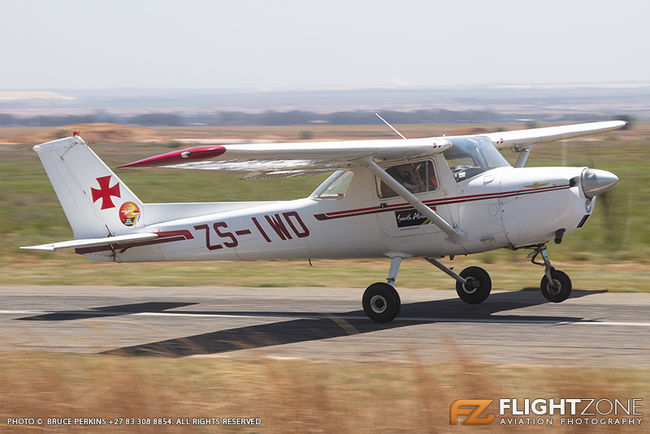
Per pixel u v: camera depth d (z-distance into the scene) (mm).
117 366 13656
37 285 25484
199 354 15344
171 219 20766
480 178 17844
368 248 18938
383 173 17594
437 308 19672
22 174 75188
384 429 9969
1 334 17766
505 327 17047
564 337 15891
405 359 14438
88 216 21125
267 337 16953
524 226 17453
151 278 26188
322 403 10773
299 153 15953
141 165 14422
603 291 21312
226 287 24125
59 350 15938
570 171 17406
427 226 18141
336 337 16734
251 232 19875
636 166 68250
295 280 24906
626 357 14133
